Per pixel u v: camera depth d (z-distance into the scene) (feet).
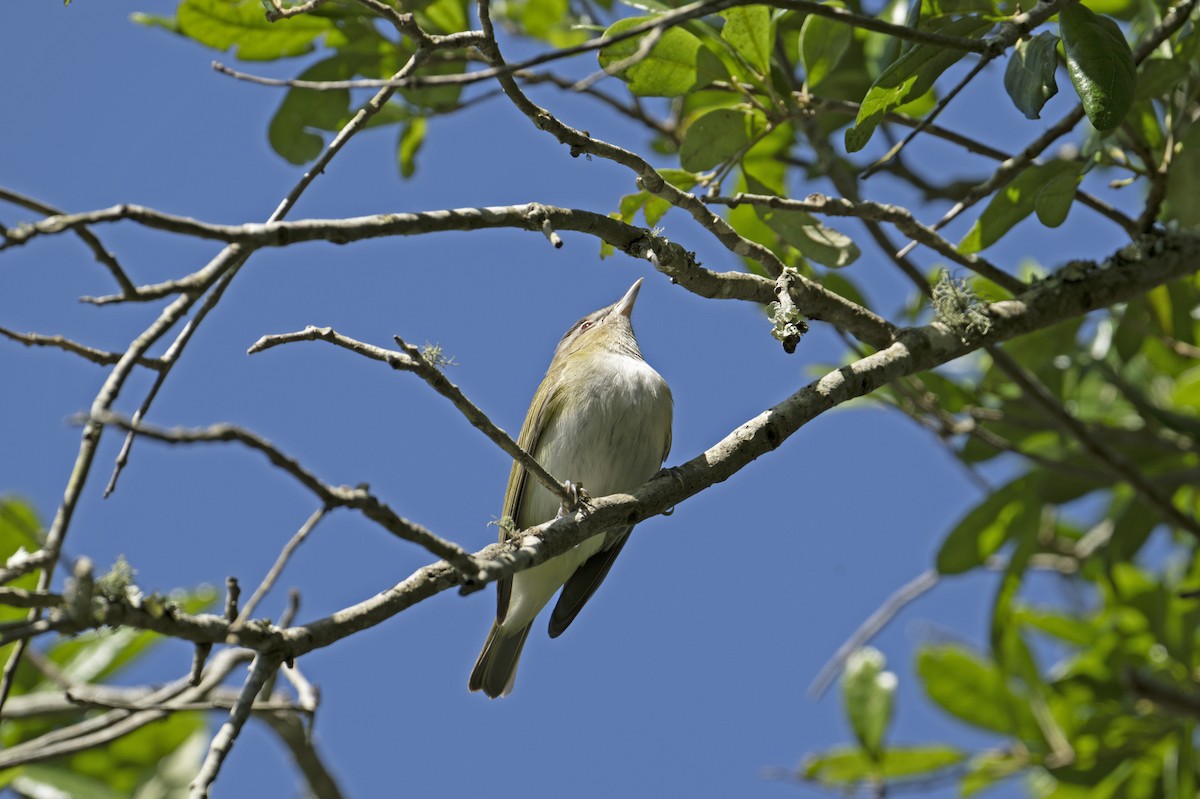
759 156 36.91
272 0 23.86
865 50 40.50
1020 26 25.31
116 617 17.78
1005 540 38.68
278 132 35.17
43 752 28.81
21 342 20.17
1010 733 39.22
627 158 24.81
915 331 27.78
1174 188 31.04
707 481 24.82
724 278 26.78
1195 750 37.52
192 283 19.03
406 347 20.76
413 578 20.94
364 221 21.07
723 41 29.40
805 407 25.73
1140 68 29.66
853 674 40.88
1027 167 29.27
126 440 20.29
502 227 23.43
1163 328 39.40
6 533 35.14
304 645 19.75
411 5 34.78
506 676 35.70
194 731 40.57
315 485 18.28
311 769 38.83
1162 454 40.93
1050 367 40.78
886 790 39.19
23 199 17.54
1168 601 38.24
